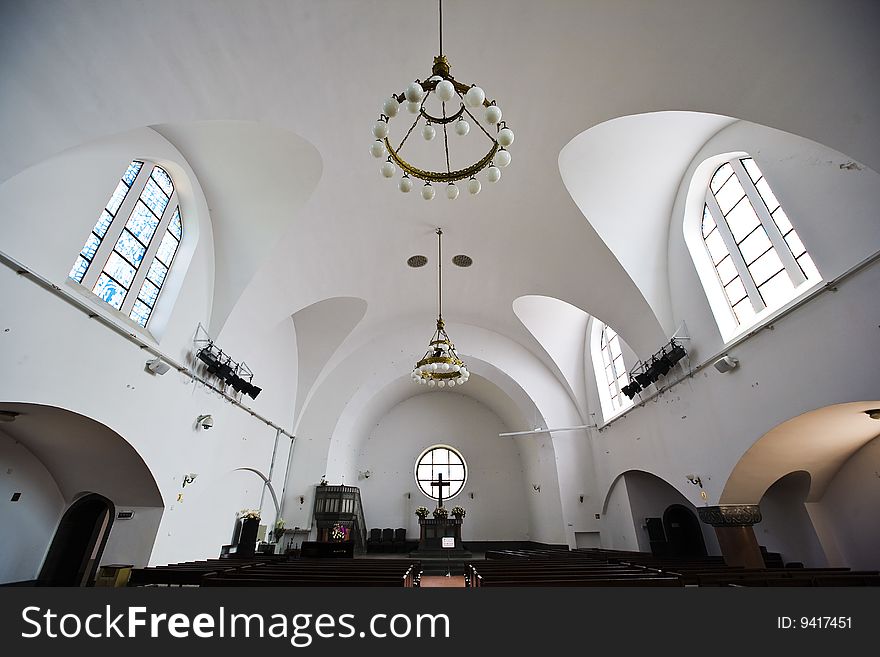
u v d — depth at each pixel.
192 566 7.18
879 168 4.45
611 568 6.25
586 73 5.74
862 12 4.05
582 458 14.82
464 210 9.12
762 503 9.52
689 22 4.78
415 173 4.59
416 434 19.16
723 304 8.01
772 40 4.55
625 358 12.12
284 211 8.41
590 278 9.73
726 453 7.79
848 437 7.00
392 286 12.07
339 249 9.80
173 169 7.55
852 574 5.62
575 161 7.58
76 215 5.59
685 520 12.51
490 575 5.30
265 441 12.09
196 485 8.74
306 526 13.26
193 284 8.23
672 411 9.58
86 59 4.47
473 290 12.61
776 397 6.59
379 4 5.19
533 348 15.09
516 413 17.16
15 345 4.86
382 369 14.89
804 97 4.70
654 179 8.42
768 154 6.47
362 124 6.81
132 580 6.30
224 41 5.17
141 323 7.22
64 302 5.52
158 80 5.08
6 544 6.97
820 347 5.83
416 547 16.89
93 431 6.43
